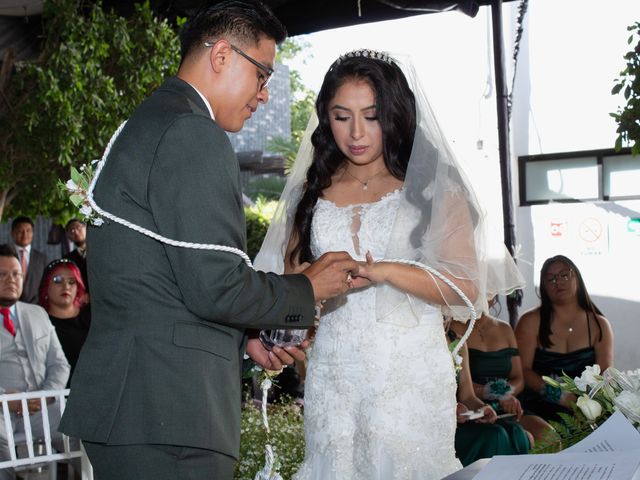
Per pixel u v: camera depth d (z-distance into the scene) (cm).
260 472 249
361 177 286
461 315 285
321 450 273
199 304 201
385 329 269
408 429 264
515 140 980
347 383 271
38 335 471
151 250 206
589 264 937
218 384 209
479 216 277
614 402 181
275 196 1606
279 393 509
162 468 203
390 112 273
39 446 356
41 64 647
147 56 671
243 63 223
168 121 206
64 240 860
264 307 210
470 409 467
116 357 205
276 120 2119
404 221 271
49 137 638
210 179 202
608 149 937
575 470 147
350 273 250
